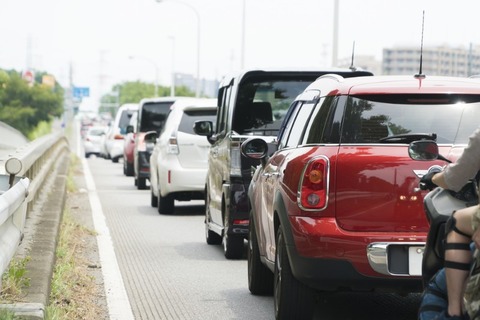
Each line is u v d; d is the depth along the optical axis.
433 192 8.70
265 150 15.62
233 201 19.59
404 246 11.80
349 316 13.98
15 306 11.37
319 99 12.97
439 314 8.25
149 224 27.64
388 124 12.18
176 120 30.58
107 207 33.41
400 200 11.86
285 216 12.41
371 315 14.05
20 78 143.62
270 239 13.87
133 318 13.82
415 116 12.23
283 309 12.71
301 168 12.23
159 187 30.89
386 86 12.34
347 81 12.70
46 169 28.78
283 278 12.57
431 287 8.45
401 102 12.32
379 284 11.82
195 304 15.02
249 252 16.02
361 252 11.77
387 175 11.89
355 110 12.28
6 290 12.21
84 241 22.98
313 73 20.14
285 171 12.74
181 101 31.59
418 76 12.88
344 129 12.22
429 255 8.59
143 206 34.03
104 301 15.12
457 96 12.34
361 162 11.97
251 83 20.05
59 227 20.81
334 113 12.36
